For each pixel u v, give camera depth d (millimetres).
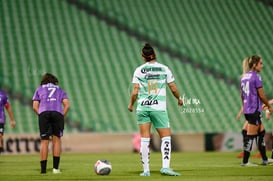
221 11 126062
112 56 110000
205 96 106250
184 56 114250
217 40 119625
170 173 35656
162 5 123500
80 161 57188
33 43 108188
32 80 100562
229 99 107062
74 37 111750
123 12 119188
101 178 34594
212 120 101688
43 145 39438
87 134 81312
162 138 36062
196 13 123938
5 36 108000
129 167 46812
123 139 82438
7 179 34781
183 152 80562
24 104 96062
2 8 112750
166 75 35875
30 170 43625
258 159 55031
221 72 112438
